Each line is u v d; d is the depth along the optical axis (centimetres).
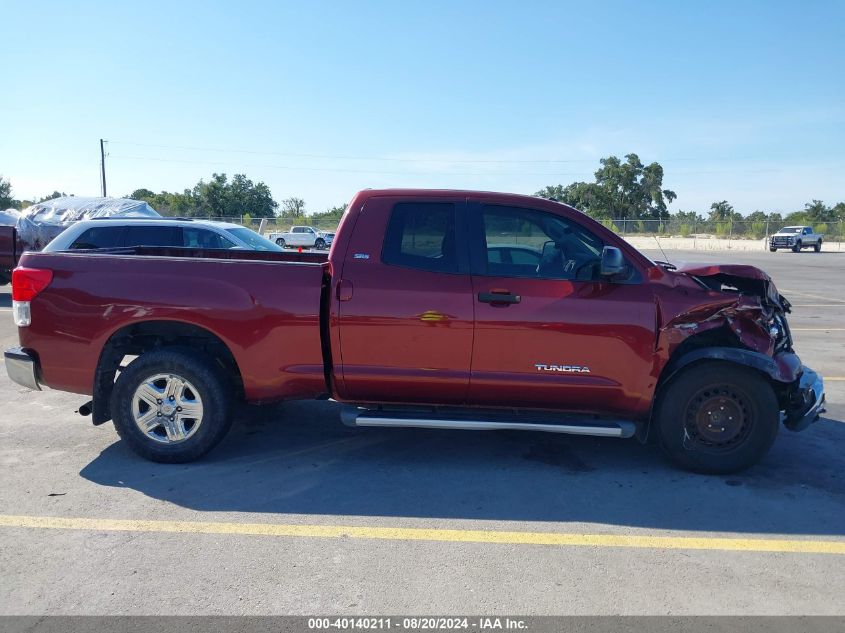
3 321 1123
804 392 475
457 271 466
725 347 463
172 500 424
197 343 497
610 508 421
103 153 5653
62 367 480
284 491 441
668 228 5519
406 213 475
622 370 459
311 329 468
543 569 345
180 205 6400
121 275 474
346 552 360
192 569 339
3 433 551
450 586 327
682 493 445
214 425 477
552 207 477
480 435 563
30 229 1448
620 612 307
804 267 2842
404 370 466
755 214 7019
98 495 430
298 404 651
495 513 412
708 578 338
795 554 365
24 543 365
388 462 497
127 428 480
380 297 460
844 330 1145
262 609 305
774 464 502
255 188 6844
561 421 468
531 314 455
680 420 470
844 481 471
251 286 468
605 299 456
